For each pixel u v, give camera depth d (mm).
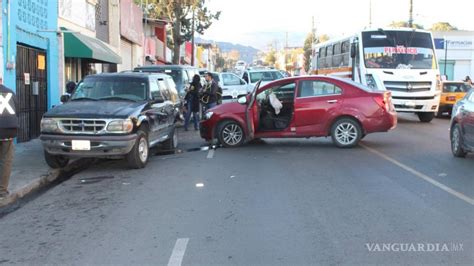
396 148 12992
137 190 8742
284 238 5957
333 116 12789
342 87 12922
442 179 9148
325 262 5191
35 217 7289
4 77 12469
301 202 7605
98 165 11453
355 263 5152
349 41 21625
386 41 19719
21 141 14289
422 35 19938
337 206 7348
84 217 7168
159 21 45625
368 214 6906
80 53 17375
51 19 16406
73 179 9961
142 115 10594
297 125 12930
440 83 19453
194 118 18172
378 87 18906
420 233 6059
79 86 11641
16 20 13273
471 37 51406
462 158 11461
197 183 9125
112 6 27125
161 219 6898
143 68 19469
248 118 12852
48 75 16062
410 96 18828
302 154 12141
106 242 6020
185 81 19297
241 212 7117
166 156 12477
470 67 51531
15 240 6254
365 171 9953
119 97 11320
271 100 12953
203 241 5926
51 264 5383
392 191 8242
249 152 12586
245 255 5438
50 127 10070
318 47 29391
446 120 21516
